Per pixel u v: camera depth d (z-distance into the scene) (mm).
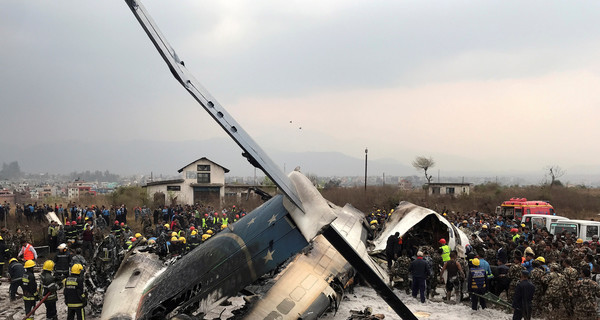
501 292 15008
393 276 16562
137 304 10023
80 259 14562
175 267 9305
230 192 49281
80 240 24469
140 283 11156
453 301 14805
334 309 12625
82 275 12125
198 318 8375
